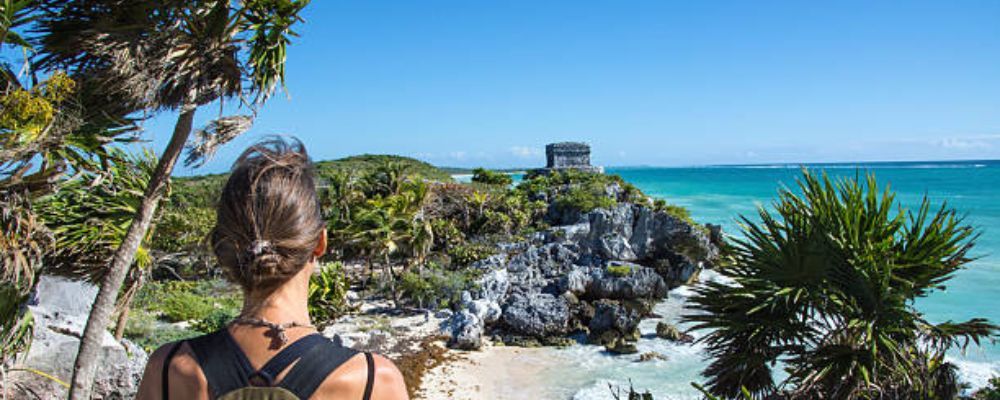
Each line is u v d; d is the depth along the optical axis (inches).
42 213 321.1
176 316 928.3
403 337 924.6
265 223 48.3
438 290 1100.5
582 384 745.0
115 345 376.8
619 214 1481.3
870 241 258.4
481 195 1796.3
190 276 1257.4
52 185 236.2
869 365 258.1
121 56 221.8
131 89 224.5
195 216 1024.9
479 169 2586.1
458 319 952.9
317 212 53.4
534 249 1346.0
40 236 246.4
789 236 283.6
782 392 279.7
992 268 1325.0
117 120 239.6
